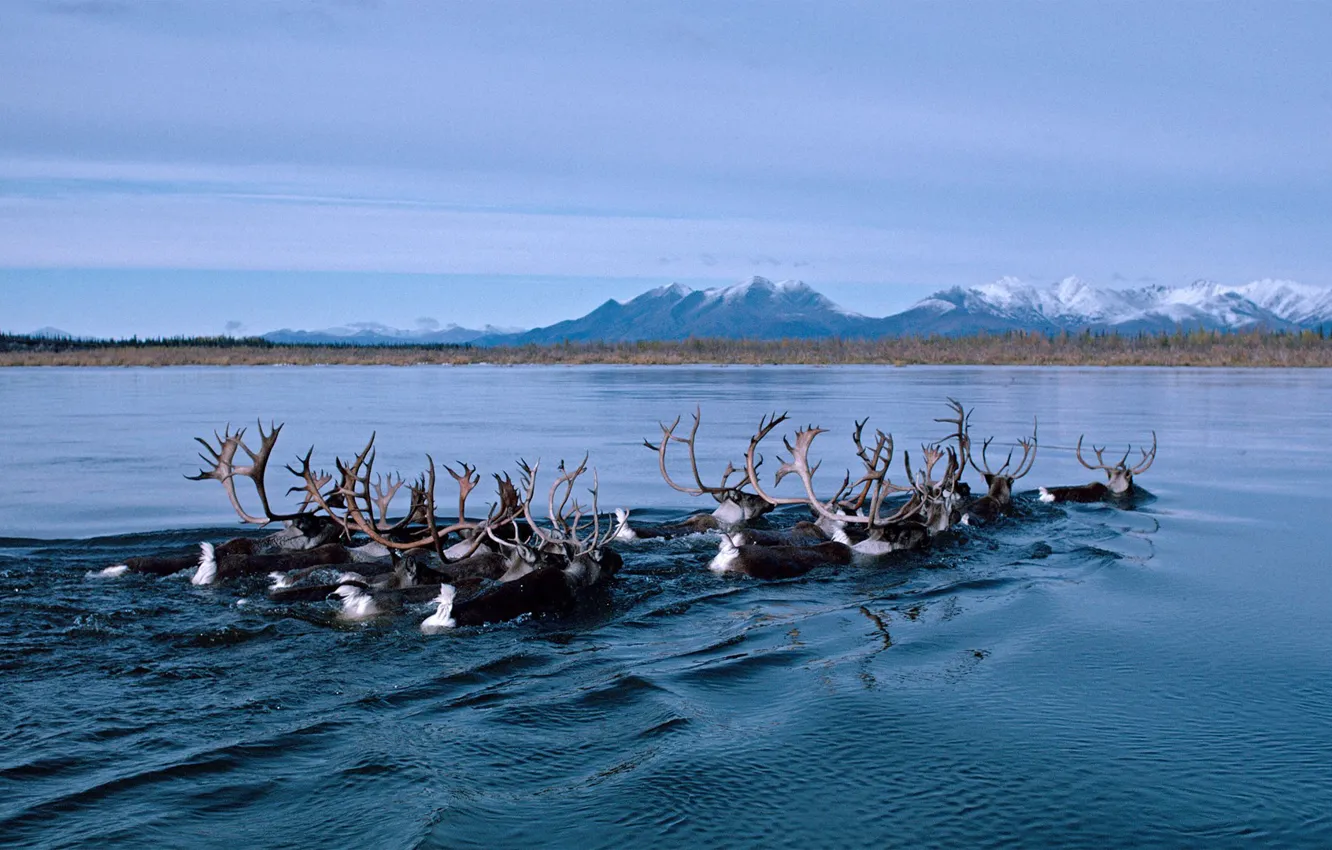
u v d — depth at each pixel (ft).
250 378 258.78
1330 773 24.21
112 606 34.42
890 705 27.94
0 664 28.99
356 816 21.31
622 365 433.48
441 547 39.83
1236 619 36.52
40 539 48.01
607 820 21.59
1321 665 31.50
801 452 49.14
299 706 26.68
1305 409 147.74
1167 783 23.67
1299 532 53.62
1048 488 64.28
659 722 26.37
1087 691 29.19
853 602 38.22
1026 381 244.22
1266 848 20.95
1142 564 45.42
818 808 22.33
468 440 98.68
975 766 24.36
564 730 25.82
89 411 136.46
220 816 21.17
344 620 33.17
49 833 20.26
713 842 20.89
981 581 41.75
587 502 62.95
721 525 49.14
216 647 30.86
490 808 21.88
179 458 84.48
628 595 38.27
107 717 25.61
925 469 50.88
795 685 29.32
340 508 61.11
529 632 33.53
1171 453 92.32
